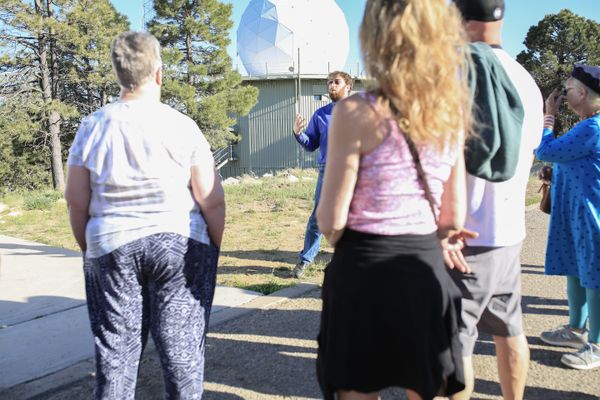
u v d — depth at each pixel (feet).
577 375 10.29
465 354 7.65
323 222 5.96
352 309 5.81
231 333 12.61
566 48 119.03
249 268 18.81
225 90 95.76
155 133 7.30
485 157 6.66
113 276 7.36
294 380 10.29
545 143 10.41
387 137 5.70
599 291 10.23
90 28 81.35
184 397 7.59
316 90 116.16
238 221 29.60
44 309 14.38
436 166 5.88
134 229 7.26
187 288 7.67
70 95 91.20
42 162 97.50
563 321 13.24
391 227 5.80
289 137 116.26
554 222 11.16
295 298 15.21
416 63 5.41
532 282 17.01
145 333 7.92
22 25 74.69
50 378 10.35
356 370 5.82
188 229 7.63
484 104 6.66
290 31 117.80
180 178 7.54
